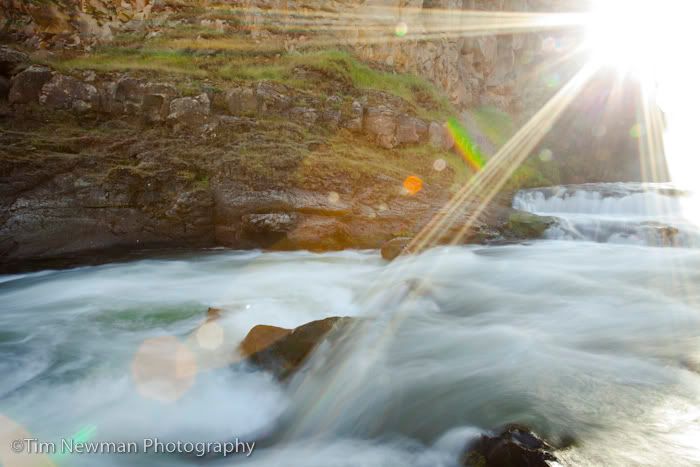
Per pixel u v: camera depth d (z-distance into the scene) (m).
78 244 9.34
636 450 3.08
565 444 3.17
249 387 4.45
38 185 9.27
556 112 26.58
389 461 3.42
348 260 9.70
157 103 11.69
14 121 10.66
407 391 4.23
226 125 11.69
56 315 6.45
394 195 11.77
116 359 5.05
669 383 4.11
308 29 17.11
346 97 14.62
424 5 21.08
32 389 4.43
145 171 10.16
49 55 13.11
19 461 3.46
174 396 4.36
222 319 5.85
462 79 23.47
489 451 3.15
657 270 8.48
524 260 9.51
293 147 11.47
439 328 5.83
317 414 4.11
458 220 11.51
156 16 15.70
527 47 27.33
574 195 16.11
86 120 11.41
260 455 3.60
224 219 10.31
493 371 4.50
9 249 8.67
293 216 10.16
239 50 15.37
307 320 6.18
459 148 17.58
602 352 4.86
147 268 9.04
